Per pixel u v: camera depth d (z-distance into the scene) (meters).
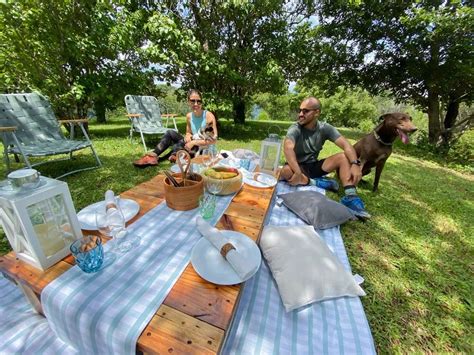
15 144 2.28
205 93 5.09
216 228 1.03
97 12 3.88
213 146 2.10
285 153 2.13
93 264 0.74
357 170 2.04
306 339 0.87
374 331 1.08
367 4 5.78
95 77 4.21
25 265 0.77
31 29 3.36
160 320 0.61
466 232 1.98
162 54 4.30
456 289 1.36
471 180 3.83
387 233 1.86
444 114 7.64
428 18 5.03
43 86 3.87
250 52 5.11
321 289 1.01
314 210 1.65
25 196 0.66
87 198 2.10
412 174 3.75
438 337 1.07
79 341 0.68
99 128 6.51
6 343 0.80
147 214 1.11
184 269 0.79
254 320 0.92
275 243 1.19
